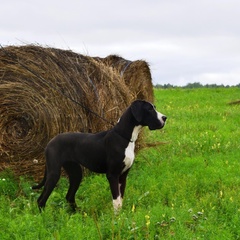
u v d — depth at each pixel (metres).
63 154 7.48
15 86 8.55
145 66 11.61
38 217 6.94
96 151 7.41
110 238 6.63
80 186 8.29
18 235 6.58
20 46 8.85
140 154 9.66
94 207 7.48
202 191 8.05
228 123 13.50
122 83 9.30
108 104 8.96
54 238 6.50
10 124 8.53
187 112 16.14
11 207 7.52
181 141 10.85
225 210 7.36
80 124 8.72
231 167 8.97
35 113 8.53
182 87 28.50
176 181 8.27
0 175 8.41
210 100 20.56
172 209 7.22
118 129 7.37
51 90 8.62
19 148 8.52
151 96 12.12
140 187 8.20
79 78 8.85
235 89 25.20
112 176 7.39
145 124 7.38
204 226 6.83
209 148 10.31
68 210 7.57
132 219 6.88
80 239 6.49
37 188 7.67
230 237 6.68
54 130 8.56
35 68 8.69
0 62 8.69
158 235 6.70
